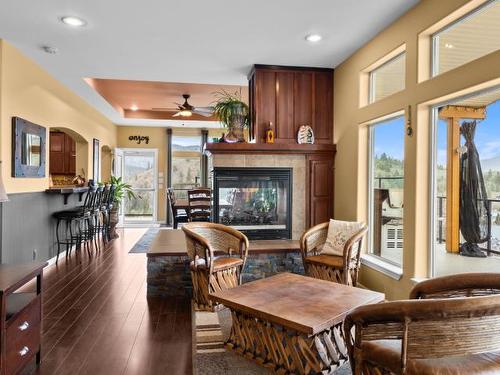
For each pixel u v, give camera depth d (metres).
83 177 7.15
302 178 4.96
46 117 5.18
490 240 2.68
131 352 2.69
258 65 4.82
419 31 3.19
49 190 5.14
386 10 3.34
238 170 4.82
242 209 4.89
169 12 3.34
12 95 4.20
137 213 10.28
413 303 1.46
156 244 4.55
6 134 4.07
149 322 3.25
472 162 2.84
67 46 4.17
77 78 5.46
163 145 10.30
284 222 4.96
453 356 1.56
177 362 2.55
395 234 3.84
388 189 3.97
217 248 4.03
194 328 3.13
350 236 3.95
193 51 4.33
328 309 2.35
